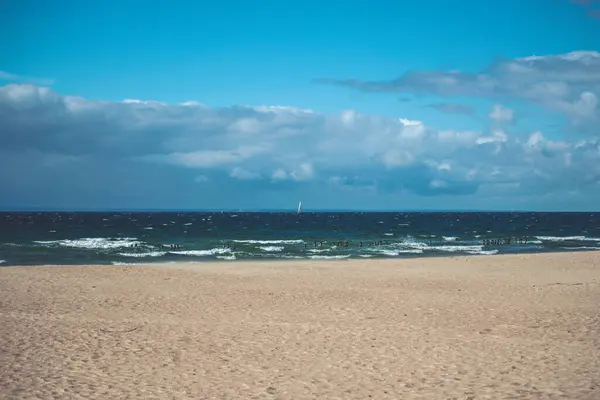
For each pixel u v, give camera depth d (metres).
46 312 13.74
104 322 12.71
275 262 28.64
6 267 23.34
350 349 10.45
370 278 21.20
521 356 9.96
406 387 8.23
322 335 11.61
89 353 9.98
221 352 10.21
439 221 121.44
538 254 32.12
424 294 17.28
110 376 8.66
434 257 32.34
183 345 10.69
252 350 10.35
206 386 8.24
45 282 18.98
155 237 53.09
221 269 24.36
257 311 14.34
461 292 17.72
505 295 17.12
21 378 8.43
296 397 7.79
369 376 8.78
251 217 157.00
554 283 19.98
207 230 70.12
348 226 88.44
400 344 10.84
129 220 114.75
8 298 15.64
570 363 9.50
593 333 11.87
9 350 10.03
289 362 9.56
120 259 30.89
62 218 124.88
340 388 8.19
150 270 23.06
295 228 79.12
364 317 13.60
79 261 29.67
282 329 12.18
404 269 24.58
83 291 17.23
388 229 77.12
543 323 12.91
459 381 8.51
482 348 10.53
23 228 69.31
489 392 7.98
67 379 8.45
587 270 24.20
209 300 15.99
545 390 8.04
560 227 86.31
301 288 18.45
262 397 7.77
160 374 8.82
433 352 10.23
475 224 101.25
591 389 8.06
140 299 15.99
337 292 17.61
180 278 20.80
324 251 37.38
